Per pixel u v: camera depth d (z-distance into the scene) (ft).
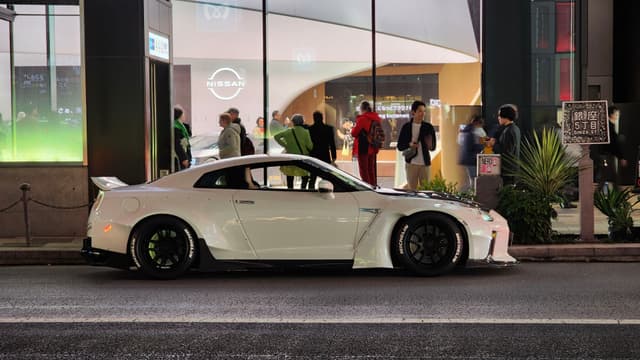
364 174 53.06
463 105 54.65
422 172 53.21
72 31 45.68
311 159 32.81
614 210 39.04
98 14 44.91
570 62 54.49
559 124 54.54
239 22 54.70
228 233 31.65
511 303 26.76
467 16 54.60
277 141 52.11
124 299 27.96
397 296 28.17
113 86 45.03
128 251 31.89
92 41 44.93
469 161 54.24
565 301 27.07
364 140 52.65
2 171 44.73
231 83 54.70
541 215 38.27
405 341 21.85
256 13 54.75
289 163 32.37
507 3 54.39
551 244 38.04
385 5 54.80
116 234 31.81
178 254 31.99
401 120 54.80
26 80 45.78
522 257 36.86
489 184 39.19
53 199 44.86
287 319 24.54
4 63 45.80
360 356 20.42
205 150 54.39
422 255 32.22
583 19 54.34
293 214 31.63
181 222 31.81
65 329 23.47
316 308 26.16
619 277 31.99
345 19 54.80
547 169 39.52
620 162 56.29
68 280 32.32
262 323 24.03
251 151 54.75
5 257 37.93
